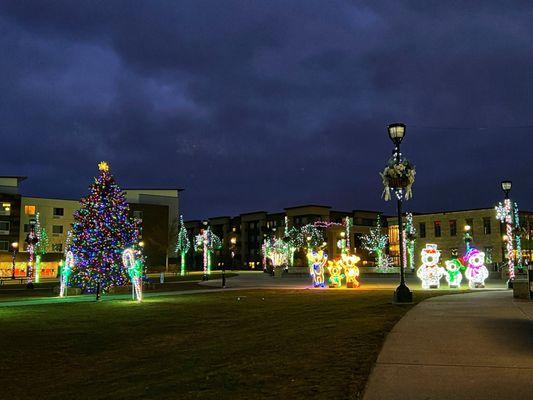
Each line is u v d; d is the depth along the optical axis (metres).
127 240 32.09
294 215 102.50
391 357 8.23
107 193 31.73
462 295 20.59
